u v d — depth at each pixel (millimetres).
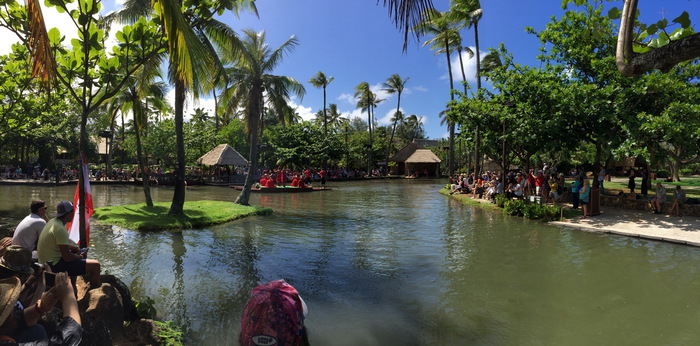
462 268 7848
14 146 38000
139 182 31562
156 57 11953
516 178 20453
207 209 15133
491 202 19328
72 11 4895
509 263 8273
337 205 19375
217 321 5105
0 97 8516
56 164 36281
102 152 48719
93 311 3893
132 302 4961
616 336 4867
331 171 49375
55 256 4227
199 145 40000
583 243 10312
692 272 7652
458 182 26703
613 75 14859
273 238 10664
